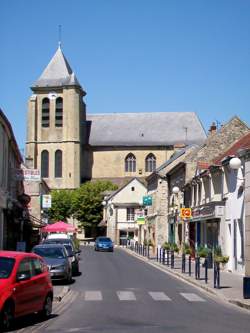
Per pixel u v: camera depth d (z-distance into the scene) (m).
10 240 46.22
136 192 95.31
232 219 33.91
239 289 24.42
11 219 45.12
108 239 68.62
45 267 16.80
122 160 112.31
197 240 45.22
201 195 43.41
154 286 26.53
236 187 33.00
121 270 36.62
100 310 17.95
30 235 51.81
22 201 52.41
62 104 108.19
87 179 112.19
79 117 109.06
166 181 65.62
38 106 108.75
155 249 61.78
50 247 28.48
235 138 49.41
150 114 118.00
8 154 43.38
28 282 14.85
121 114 118.25
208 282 27.42
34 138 107.75
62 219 100.81
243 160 29.97
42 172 107.38
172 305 19.58
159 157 112.19
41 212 70.50
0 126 38.34
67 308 18.62
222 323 15.50
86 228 102.31
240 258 32.09
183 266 33.12
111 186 104.88
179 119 116.75
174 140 113.12
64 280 27.67
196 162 49.22
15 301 13.96
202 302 20.78
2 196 39.72
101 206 101.38
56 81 109.38
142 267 39.97
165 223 65.44
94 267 39.19
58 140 107.38
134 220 93.88
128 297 21.75
